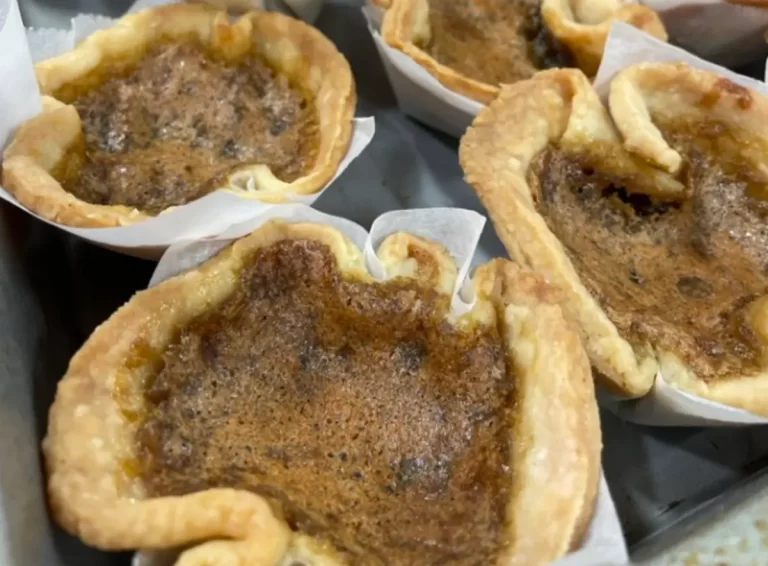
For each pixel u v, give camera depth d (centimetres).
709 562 13
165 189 16
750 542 13
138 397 13
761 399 14
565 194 17
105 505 12
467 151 16
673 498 16
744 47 21
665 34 19
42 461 13
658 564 13
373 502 14
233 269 15
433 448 14
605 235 17
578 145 17
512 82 19
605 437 17
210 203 14
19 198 15
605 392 16
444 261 15
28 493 12
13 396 12
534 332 14
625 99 17
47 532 12
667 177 17
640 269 16
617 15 19
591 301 15
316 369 15
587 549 12
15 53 15
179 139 17
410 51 18
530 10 20
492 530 13
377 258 15
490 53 20
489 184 15
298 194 16
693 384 14
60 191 15
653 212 17
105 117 17
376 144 20
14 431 12
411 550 13
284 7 20
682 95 17
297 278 15
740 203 17
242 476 13
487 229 19
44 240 16
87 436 13
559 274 15
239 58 18
